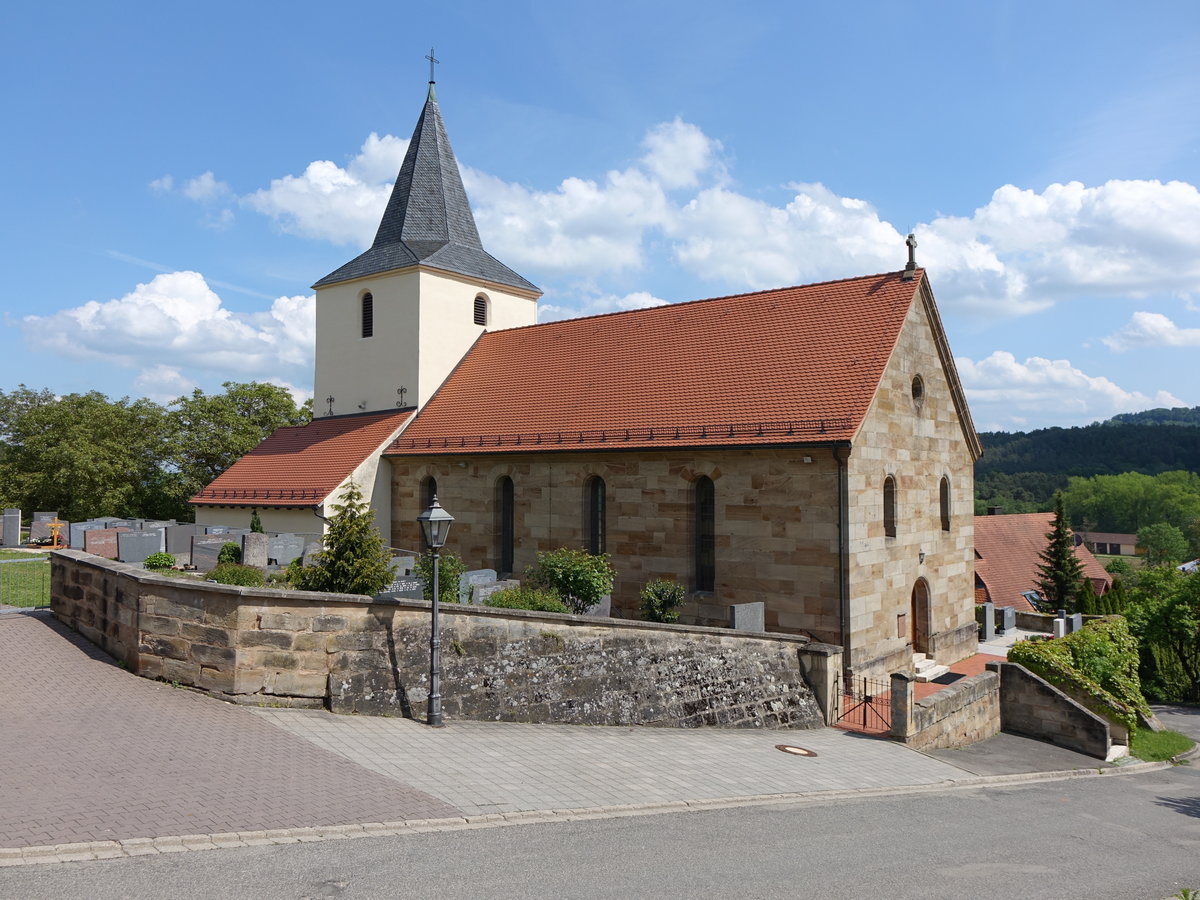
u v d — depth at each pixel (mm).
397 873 8875
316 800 10656
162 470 55344
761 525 24375
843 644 22875
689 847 10773
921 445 27703
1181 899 10039
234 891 8070
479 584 24172
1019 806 16312
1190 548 118688
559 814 11523
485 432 31750
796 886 9664
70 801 9734
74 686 14141
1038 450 187500
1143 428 175875
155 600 14938
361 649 14992
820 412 24047
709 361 28656
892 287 27203
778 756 17266
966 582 31250
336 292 39625
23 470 53562
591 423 28859
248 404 58812
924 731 20781
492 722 16234
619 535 27422
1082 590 45812
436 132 40406
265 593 14117
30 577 22812
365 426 36312
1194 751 27906
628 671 18484
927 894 9922
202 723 13023
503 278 39875
